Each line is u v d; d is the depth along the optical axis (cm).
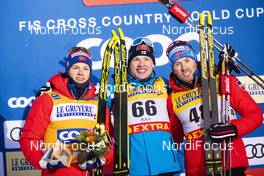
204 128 525
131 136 526
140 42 526
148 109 527
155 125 528
